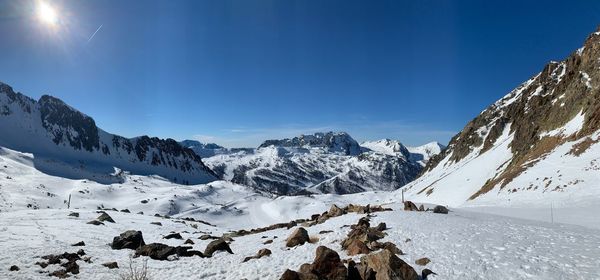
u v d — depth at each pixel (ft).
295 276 56.54
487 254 62.59
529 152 302.25
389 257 56.54
